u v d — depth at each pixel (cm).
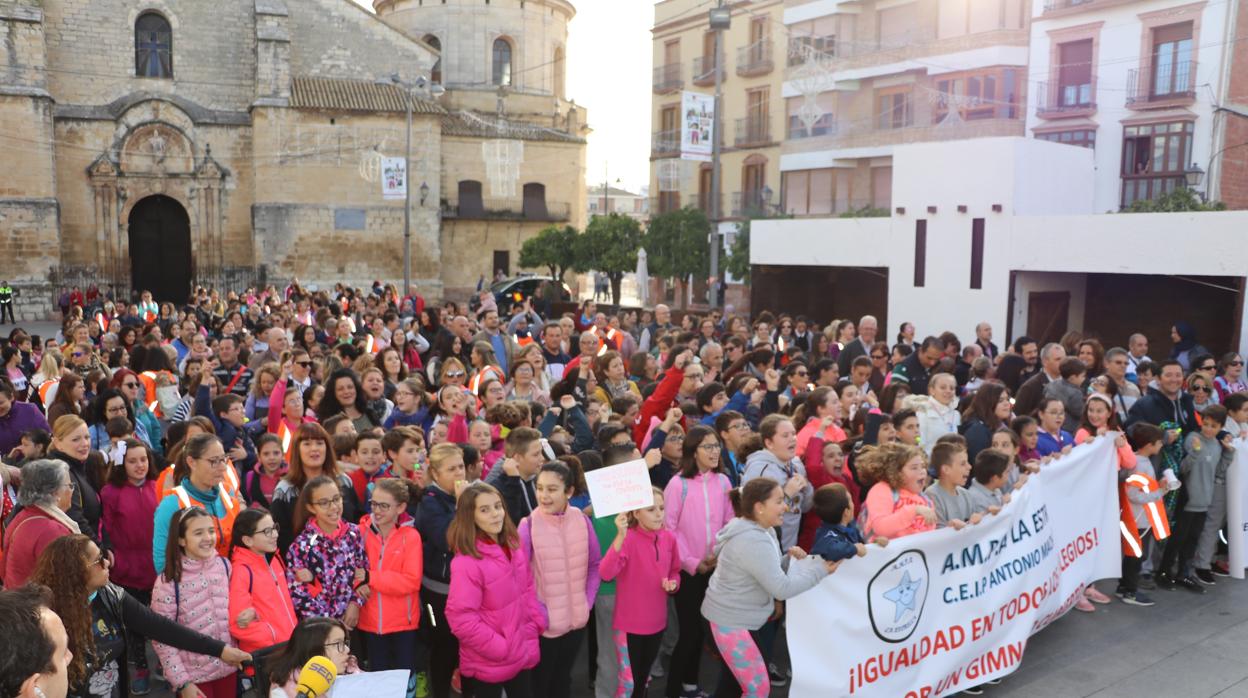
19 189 3775
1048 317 2081
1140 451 882
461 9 5306
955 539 664
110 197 4103
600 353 1211
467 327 1409
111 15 4059
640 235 4197
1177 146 2883
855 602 614
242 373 1266
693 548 668
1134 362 1272
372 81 4506
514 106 5431
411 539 614
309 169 4247
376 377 989
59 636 325
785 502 656
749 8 4322
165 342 1550
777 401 1020
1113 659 751
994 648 698
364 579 609
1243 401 922
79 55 4025
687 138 2458
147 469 701
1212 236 1652
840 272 2644
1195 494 895
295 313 2241
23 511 553
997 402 877
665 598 637
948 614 663
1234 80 2781
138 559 694
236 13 4269
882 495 670
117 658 516
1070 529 802
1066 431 1003
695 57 4678
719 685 636
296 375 1112
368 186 4356
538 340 1742
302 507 605
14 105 3738
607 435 718
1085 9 3069
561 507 605
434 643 647
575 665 761
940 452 695
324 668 461
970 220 2002
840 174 3897
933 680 654
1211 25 2781
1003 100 3322
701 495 679
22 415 868
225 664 554
